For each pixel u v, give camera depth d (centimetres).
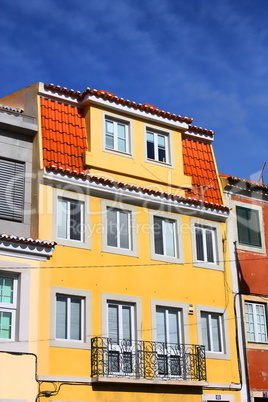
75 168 1994
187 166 2273
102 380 1780
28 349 1712
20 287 1752
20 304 1736
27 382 1684
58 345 1772
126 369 1875
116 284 1939
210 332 2103
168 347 1980
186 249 2138
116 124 2141
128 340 1914
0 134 1919
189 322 2052
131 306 1961
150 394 1888
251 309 2238
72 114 2083
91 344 1831
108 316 1906
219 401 2022
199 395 1986
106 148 2072
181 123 2277
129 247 2027
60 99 2078
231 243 2261
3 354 1672
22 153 1945
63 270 1848
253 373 2138
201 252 2188
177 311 2056
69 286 1845
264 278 2305
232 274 2219
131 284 1970
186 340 2022
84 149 2045
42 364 1725
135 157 2131
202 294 2116
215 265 2188
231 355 2109
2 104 2184
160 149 2225
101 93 2091
